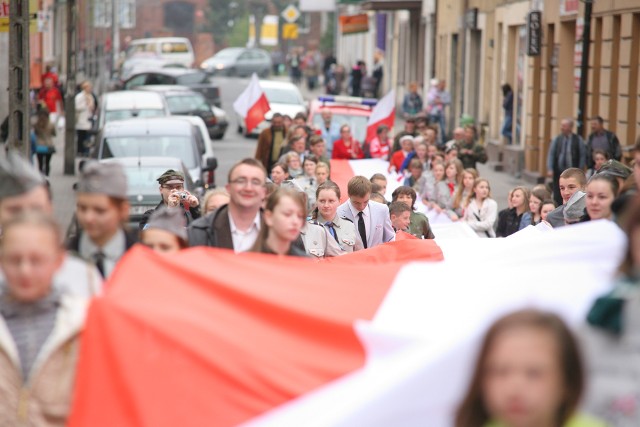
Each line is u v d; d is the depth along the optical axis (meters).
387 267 15.34
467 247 20.88
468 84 93.81
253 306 13.27
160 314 12.61
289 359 12.73
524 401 8.32
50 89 88.50
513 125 78.06
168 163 43.28
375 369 11.88
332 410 10.98
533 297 12.84
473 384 8.49
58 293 12.42
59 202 57.47
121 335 12.42
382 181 34.72
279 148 53.19
